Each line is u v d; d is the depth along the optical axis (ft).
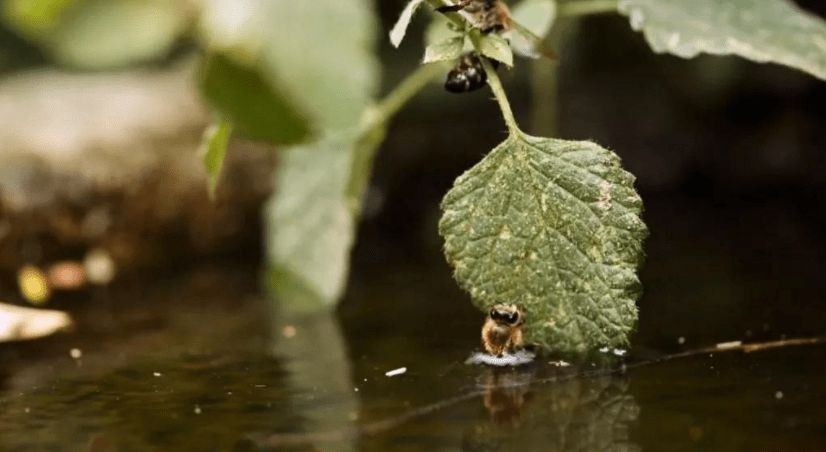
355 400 0.84
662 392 0.83
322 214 1.09
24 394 0.88
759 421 0.79
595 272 0.85
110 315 1.11
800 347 0.90
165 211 1.50
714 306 1.04
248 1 0.71
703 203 1.94
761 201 1.92
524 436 0.78
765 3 0.96
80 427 0.82
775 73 2.04
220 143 0.88
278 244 1.09
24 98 1.69
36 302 1.19
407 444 0.78
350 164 1.07
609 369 0.87
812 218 1.68
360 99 0.73
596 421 0.80
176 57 1.90
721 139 2.07
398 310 1.08
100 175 1.42
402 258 1.49
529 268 0.85
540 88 1.41
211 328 1.05
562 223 0.85
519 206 0.85
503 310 0.85
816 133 1.99
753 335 0.94
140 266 1.45
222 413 0.83
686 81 2.15
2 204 1.29
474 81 0.86
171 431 0.81
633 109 2.17
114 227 1.42
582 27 2.18
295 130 0.73
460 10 0.85
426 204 1.96
